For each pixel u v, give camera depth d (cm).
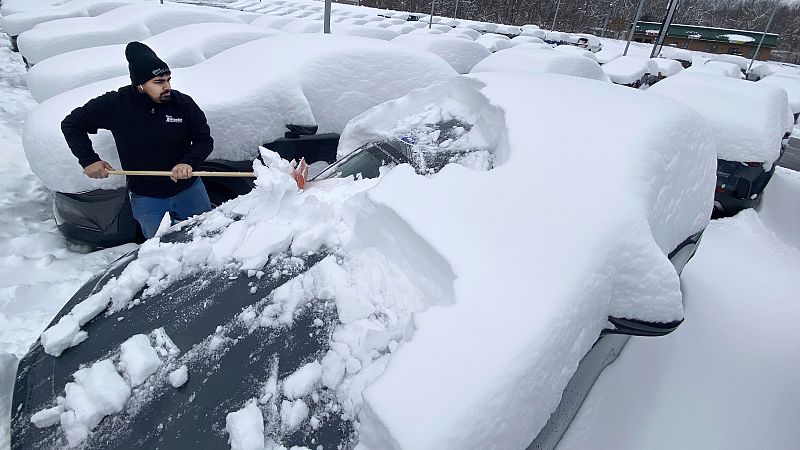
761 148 459
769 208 514
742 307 268
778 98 522
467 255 141
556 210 153
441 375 116
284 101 321
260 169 217
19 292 270
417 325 128
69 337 160
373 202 169
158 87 239
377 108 264
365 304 153
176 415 134
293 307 159
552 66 619
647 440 180
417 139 228
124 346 152
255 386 138
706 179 218
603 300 144
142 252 189
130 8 742
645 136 179
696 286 279
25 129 304
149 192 268
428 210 158
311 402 132
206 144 267
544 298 131
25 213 373
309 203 194
